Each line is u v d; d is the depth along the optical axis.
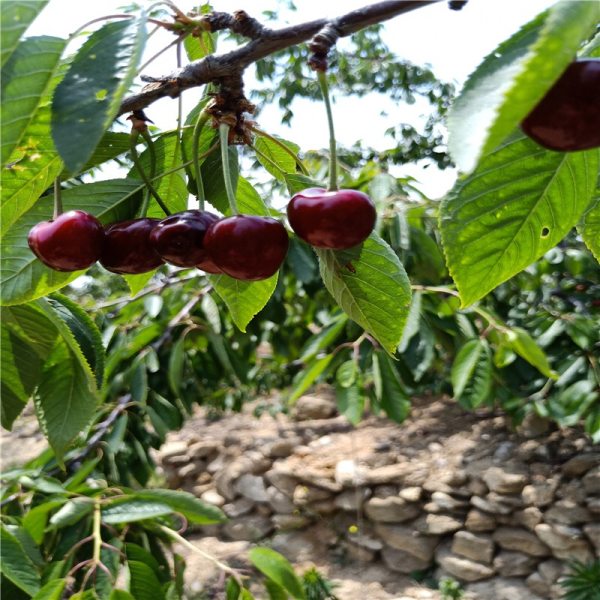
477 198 0.97
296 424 8.90
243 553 7.07
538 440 6.85
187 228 1.06
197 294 4.14
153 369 3.72
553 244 1.02
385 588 6.38
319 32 0.93
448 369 5.56
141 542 2.57
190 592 6.30
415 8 0.89
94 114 0.75
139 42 0.78
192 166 1.35
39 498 2.60
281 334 5.68
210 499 8.18
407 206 3.95
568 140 0.73
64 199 1.23
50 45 0.79
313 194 1.00
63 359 1.57
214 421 9.73
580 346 4.00
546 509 6.02
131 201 1.31
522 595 5.86
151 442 4.23
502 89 0.62
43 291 1.24
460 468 6.76
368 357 3.61
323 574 6.75
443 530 6.43
